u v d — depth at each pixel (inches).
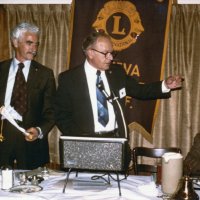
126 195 70.6
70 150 70.1
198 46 145.8
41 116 115.0
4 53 153.5
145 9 144.9
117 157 68.8
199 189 74.0
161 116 149.3
